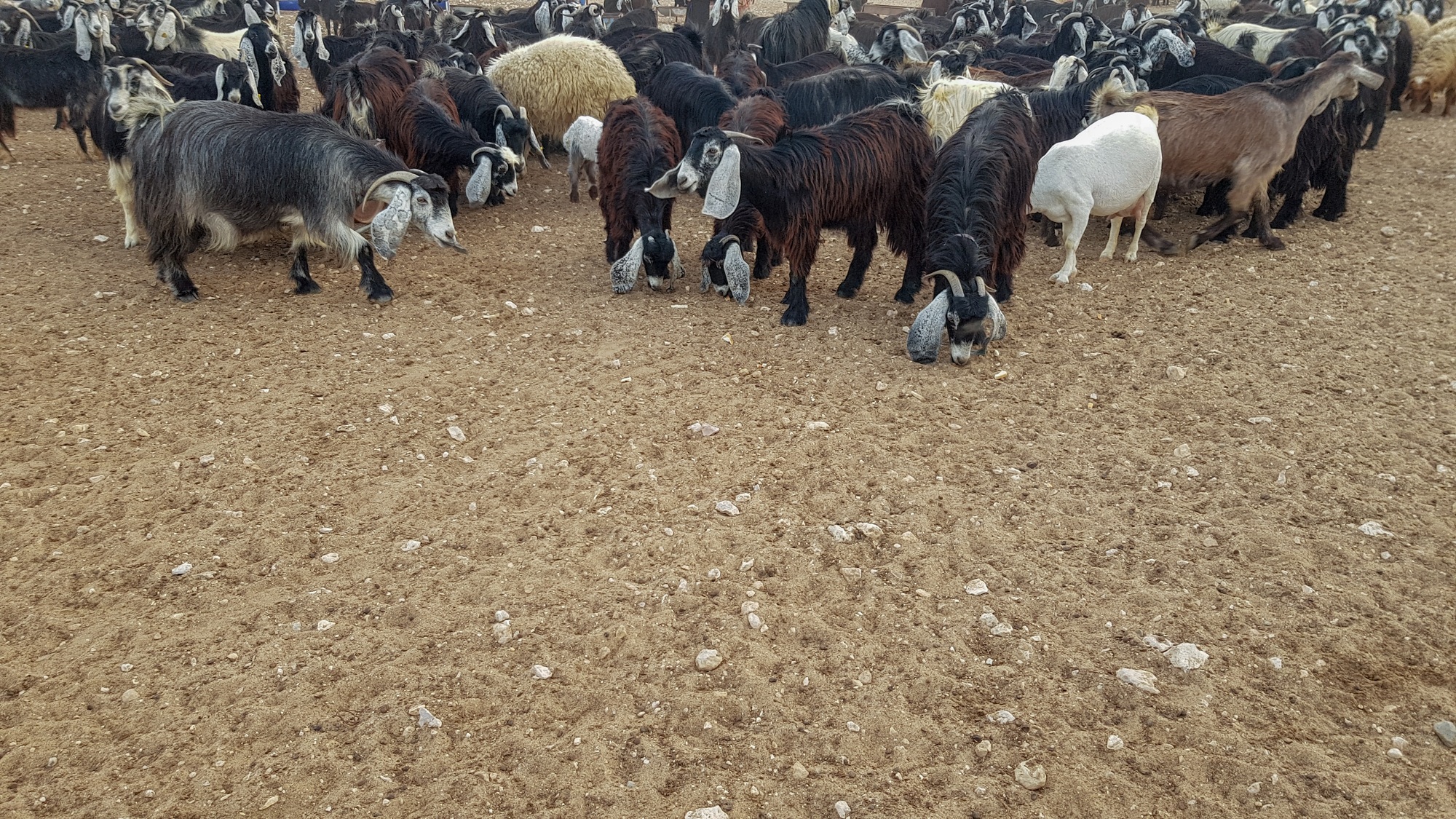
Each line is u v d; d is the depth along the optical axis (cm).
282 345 696
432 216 742
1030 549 477
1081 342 725
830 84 1062
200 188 709
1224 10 2112
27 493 502
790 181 695
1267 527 488
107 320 727
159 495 509
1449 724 362
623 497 518
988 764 353
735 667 397
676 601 437
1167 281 856
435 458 556
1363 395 630
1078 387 652
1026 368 682
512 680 391
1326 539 477
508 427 593
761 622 421
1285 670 394
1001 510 511
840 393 642
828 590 446
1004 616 430
